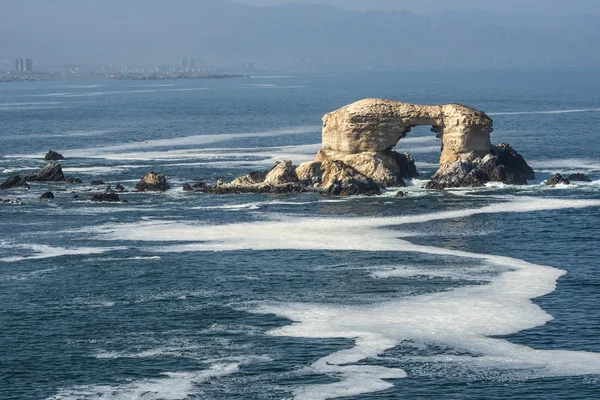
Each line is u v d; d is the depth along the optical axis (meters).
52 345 73.56
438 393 63.50
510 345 72.75
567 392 63.47
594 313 80.94
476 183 153.00
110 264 100.31
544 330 76.31
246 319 79.94
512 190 149.38
